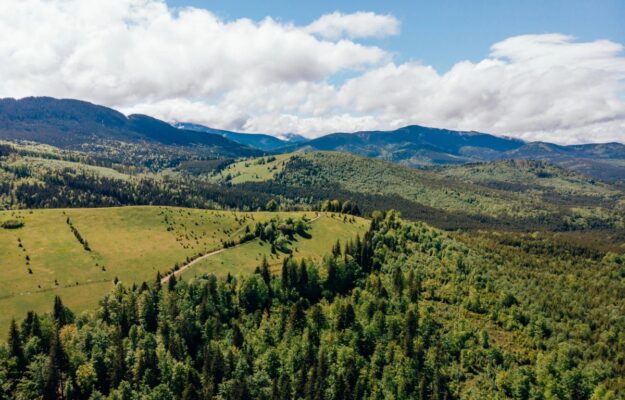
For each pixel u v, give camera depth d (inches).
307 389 5462.6
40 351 5497.1
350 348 6127.0
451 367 6063.0
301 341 6289.4
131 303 6565.0
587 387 5757.9
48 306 7819.9
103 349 5634.8
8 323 7106.3
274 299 7313.0
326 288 7815.0
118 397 4862.2
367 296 7440.9
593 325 7445.9
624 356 6491.1
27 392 4837.6
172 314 6432.1
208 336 6358.3
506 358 6259.8
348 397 5531.5
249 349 6127.0
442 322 6998.0
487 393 5713.6
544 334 6983.3
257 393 5447.8
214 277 7519.7
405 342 6195.9
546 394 5669.3
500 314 7268.7
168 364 5452.8
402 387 5629.9
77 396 5022.1
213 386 5295.3
